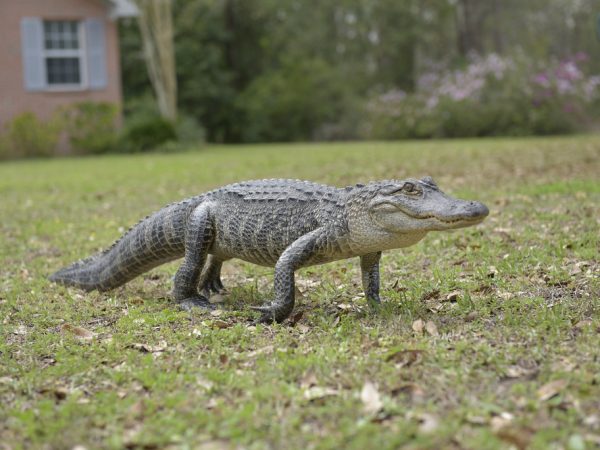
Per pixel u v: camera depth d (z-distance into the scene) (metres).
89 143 25.22
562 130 27.44
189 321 5.66
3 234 9.97
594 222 8.34
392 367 4.28
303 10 41.09
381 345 4.72
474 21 38.25
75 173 17.56
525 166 14.43
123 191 13.66
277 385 4.15
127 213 11.16
